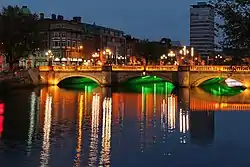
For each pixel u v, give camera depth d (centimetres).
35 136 3828
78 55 16338
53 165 2728
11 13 10238
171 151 3203
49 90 9919
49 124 4609
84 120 4991
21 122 4719
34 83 10838
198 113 5847
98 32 18450
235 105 7006
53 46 15388
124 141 3606
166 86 12494
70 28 16150
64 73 11375
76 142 3550
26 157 2952
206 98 8300
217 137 3862
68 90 10044
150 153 3119
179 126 4556
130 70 10912
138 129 4312
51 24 15650
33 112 5678
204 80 10225
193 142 3584
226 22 1361
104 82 11050
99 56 16650
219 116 5544
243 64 1434
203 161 2866
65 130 4206
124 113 5762
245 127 4506
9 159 2883
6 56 10500
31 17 10512
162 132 4122
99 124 4669
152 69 10669
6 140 3600
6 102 6919
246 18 1327
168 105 6919
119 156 3006
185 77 10281
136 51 18988
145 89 10894
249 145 3459
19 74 9988
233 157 3008
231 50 1403
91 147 3338
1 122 4675
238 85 11675
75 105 6756
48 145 3409
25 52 10775
